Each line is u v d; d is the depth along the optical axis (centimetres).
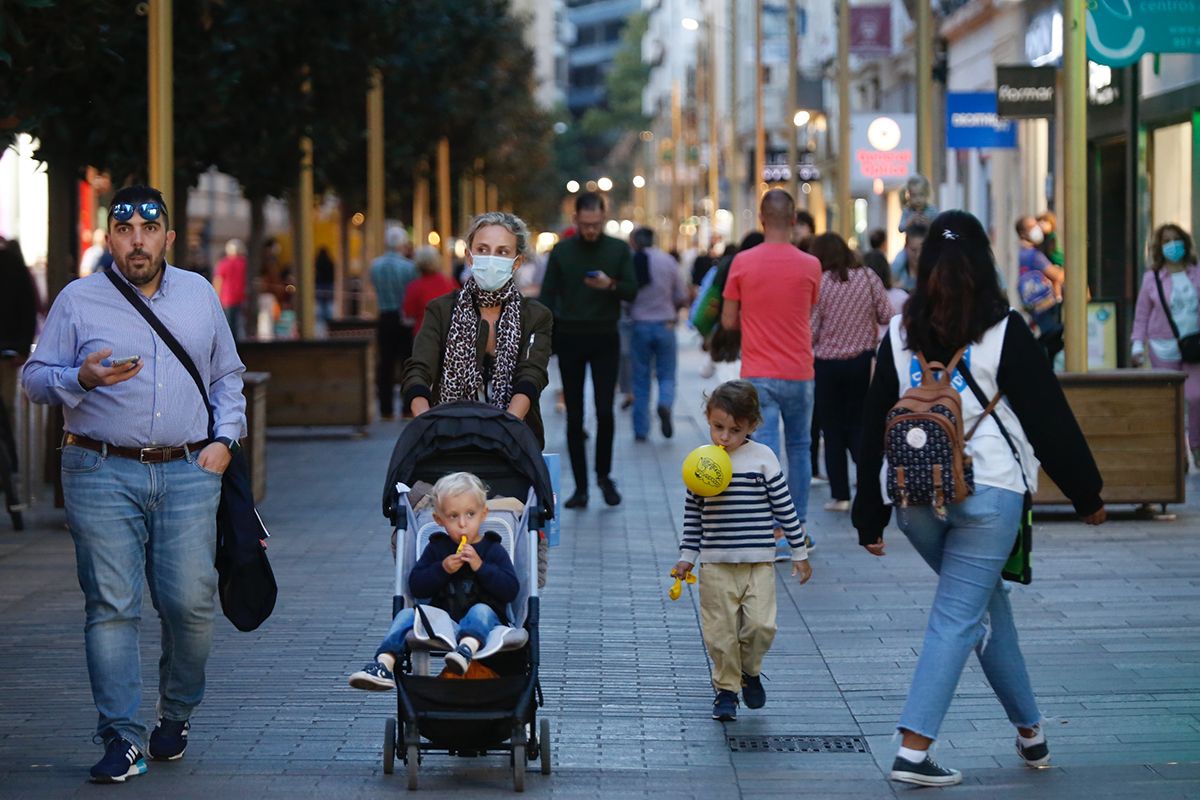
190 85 4594
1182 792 1838
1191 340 4491
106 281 1930
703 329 3897
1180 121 6378
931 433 1802
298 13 5184
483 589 1881
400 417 6931
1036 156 8850
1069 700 2244
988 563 1842
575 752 2038
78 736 2103
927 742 1864
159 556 1944
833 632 2677
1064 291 3891
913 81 12056
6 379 4356
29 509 4097
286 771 1944
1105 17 4650
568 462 4984
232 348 2000
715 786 1898
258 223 6806
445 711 1809
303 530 3772
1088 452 1836
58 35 3303
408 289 6500
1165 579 3047
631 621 2784
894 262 4984
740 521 2156
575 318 3997
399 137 9000
